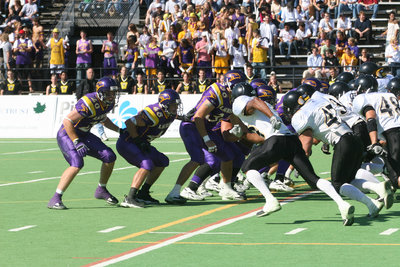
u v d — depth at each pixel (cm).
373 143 1859
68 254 1455
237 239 1581
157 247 1510
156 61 5019
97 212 1995
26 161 3516
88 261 1389
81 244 1553
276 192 2361
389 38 5097
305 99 1805
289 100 1800
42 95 4978
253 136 2109
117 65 5491
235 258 1398
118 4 5981
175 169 3078
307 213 1908
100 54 6088
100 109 2020
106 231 1703
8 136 4975
